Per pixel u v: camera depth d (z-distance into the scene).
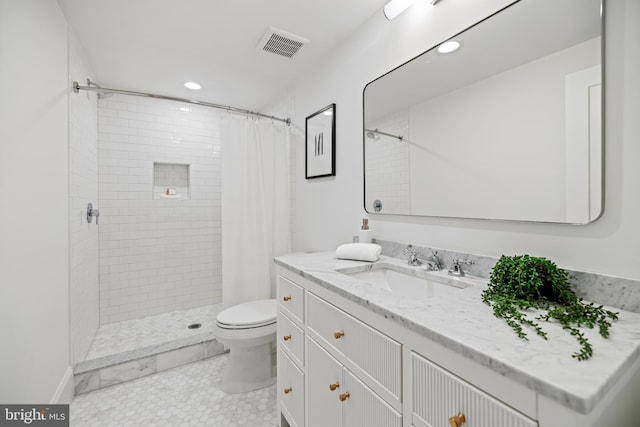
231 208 2.29
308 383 1.19
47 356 1.37
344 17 1.66
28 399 1.19
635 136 0.76
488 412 0.54
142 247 2.77
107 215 2.61
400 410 0.74
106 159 2.61
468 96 1.16
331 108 1.96
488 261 1.08
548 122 0.92
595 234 0.84
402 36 1.45
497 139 1.06
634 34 0.76
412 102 1.39
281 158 2.51
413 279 1.26
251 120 2.39
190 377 1.92
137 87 2.58
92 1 1.50
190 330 2.45
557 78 0.90
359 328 0.89
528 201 0.98
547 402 0.46
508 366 0.49
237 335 1.68
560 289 0.77
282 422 1.45
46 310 1.37
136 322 2.63
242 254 2.33
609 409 0.53
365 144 1.68
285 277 1.41
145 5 1.54
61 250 1.56
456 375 0.60
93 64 2.17
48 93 1.40
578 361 0.51
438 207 1.28
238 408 1.62
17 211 1.12
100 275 2.57
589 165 0.84
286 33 1.79
